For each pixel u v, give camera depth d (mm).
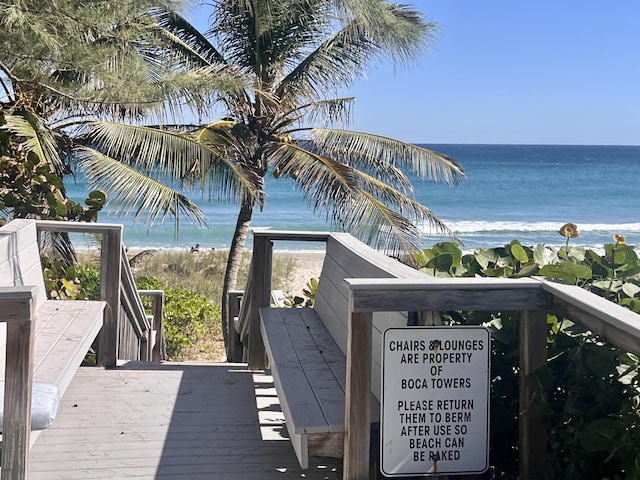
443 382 2574
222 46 12023
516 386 3037
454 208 44875
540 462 2682
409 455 2566
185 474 3266
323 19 11578
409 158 11586
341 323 4035
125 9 8969
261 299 5059
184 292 12273
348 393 2512
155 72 10453
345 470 2561
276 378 3516
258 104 11648
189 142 9344
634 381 2570
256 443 3664
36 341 3881
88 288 8664
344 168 10508
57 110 9742
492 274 3486
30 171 6867
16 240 4281
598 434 2408
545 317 2633
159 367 5074
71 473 3244
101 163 8727
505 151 117000
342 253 4398
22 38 8047
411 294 2488
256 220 35500
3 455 2586
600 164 84812
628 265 3492
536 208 46250
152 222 8859
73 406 4141
